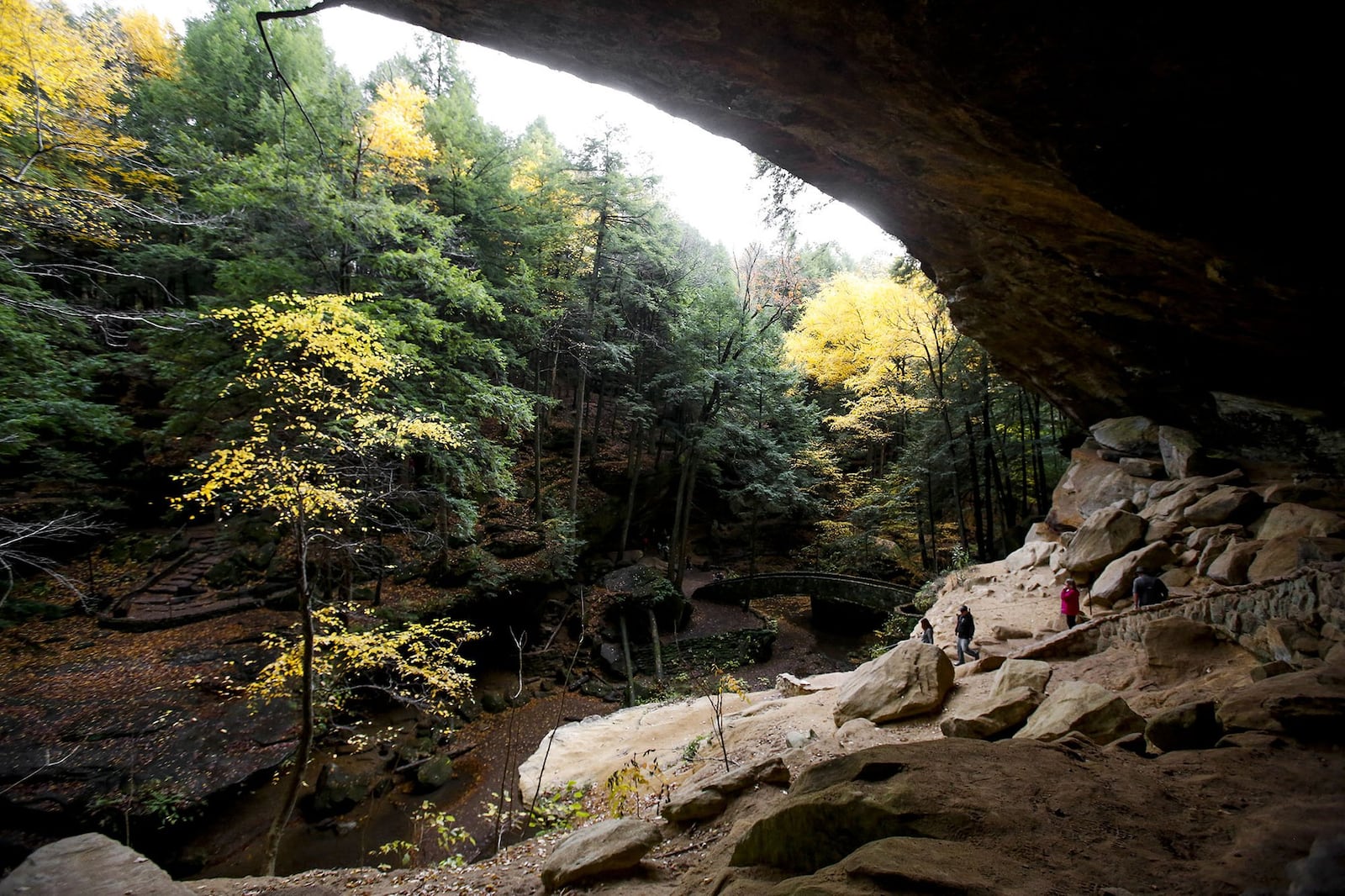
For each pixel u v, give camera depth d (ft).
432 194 60.64
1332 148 11.12
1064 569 39.55
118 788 29.53
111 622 43.86
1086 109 11.69
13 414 32.81
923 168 16.22
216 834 31.55
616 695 54.65
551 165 69.31
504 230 65.10
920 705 24.89
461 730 46.39
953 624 39.29
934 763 10.89
